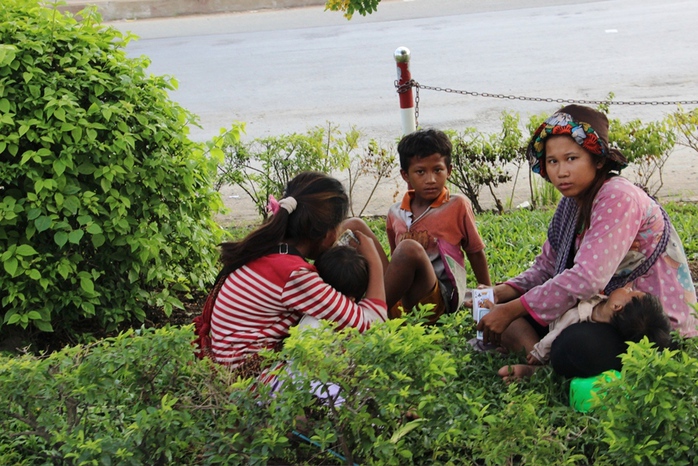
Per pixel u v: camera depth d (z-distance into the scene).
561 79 10.55
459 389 3.09
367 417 2.43
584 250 3.28
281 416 2.44
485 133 8.53
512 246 5.59
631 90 9.72
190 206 4.66
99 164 4.24
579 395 3.13
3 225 4.07
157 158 4.40
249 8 18.22
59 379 2.65
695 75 10.10
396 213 4.34
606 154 3.29
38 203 4.04
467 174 6.68
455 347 3.13
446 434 2.42
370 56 12.85
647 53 11.45
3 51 4.07
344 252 3.25
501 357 3.65
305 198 3.21
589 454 2.77
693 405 2.37
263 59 13.34
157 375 2.77
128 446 2.45
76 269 4.21
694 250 5.45
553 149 3.34
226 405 2.58
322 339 2.51
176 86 4.84
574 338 3.18
